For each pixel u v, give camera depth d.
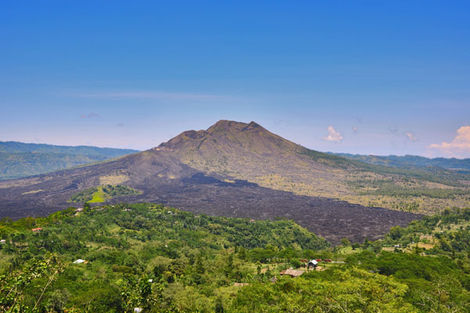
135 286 72.38
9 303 35.22
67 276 80.06
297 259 120.88
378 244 172.62
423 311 57.44
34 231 137.12
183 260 119.25
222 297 80.38
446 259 109.50
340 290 52.66
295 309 52.16
